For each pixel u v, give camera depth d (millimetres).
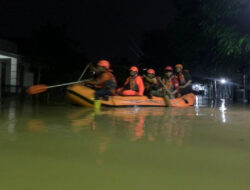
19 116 5598
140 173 2053
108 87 8602
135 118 5480
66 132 3686
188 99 10305
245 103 12695
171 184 1853
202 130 4062
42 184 1809
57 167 2158
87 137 3354
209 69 13438
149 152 2670
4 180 1868
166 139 3318
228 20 10031
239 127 4402
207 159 2453
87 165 2219
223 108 9039
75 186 1787
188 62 14875
